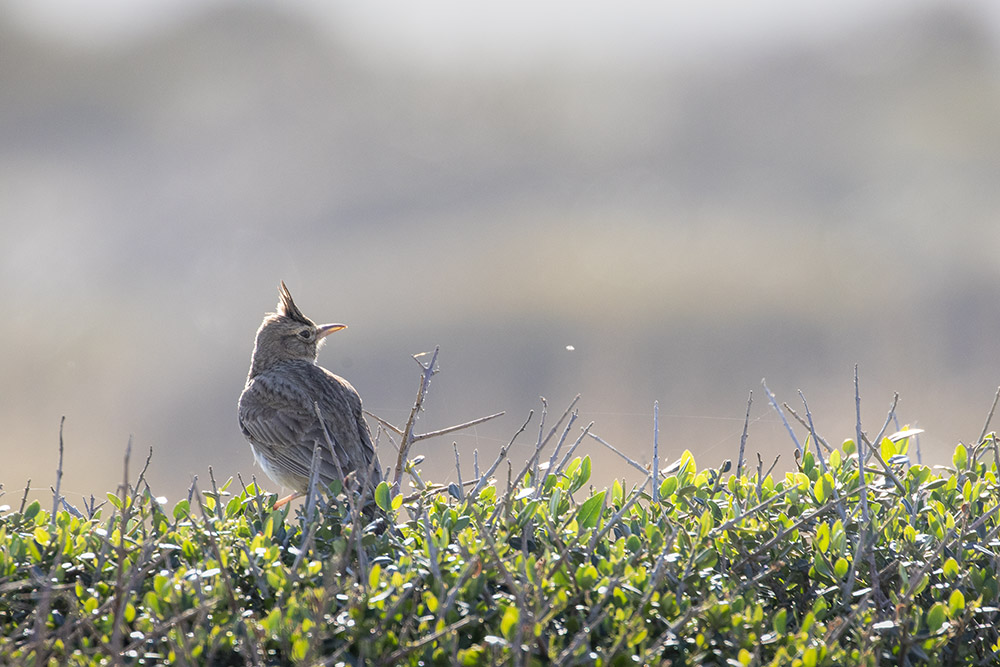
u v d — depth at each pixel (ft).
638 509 50.31
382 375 180.04
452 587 42.60
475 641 41.47
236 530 48.32
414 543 47.06
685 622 41.88
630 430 126.93
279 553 45.75
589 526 47.93
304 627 39.47
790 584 47.16
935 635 42.42
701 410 149.48
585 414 142.82
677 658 41.39
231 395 175.32
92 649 40.29
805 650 39.81
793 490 49.65
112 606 41.27
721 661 41.45
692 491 49.83
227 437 163.12
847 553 46.26
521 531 47.11
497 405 164.14
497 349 176.96
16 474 138.72
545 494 51.21
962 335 168.35
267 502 53.52
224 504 58.75
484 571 43.11
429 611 41.39
